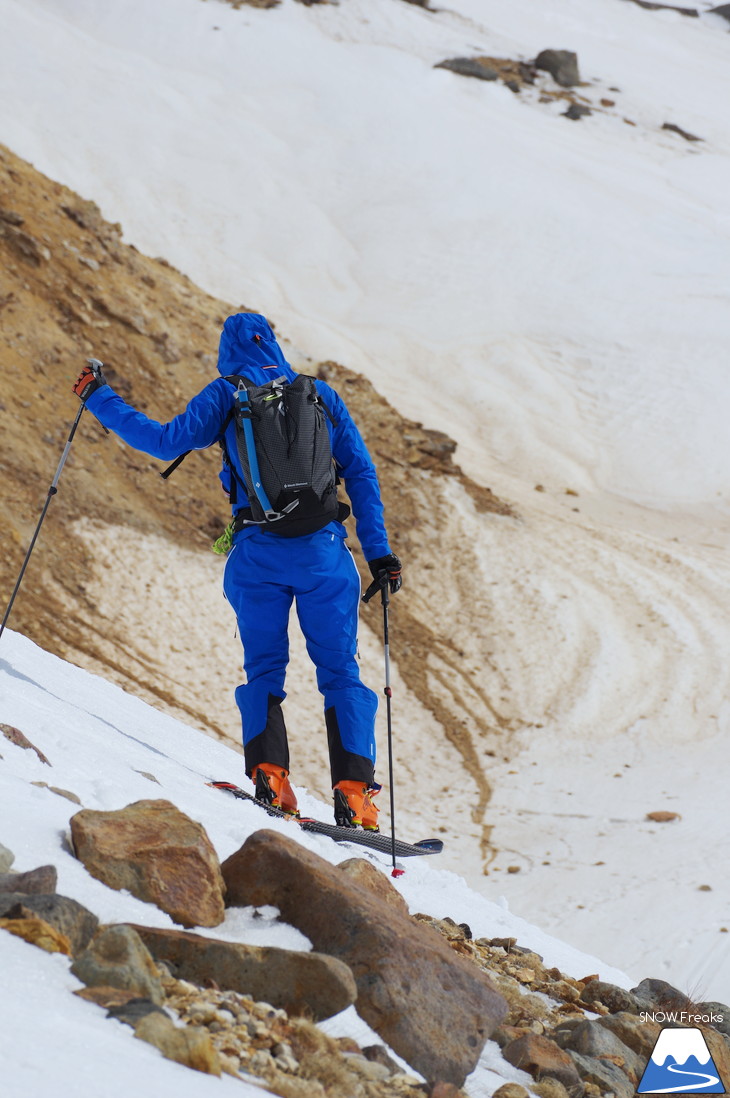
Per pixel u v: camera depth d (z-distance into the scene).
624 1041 3.28
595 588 22.94
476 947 3.82
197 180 57.00
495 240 52.94
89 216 26.64
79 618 16.33
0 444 18.42
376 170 60.25
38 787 3.02
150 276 26.86
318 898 2.67
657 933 11.73
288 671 17.80
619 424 37.25
